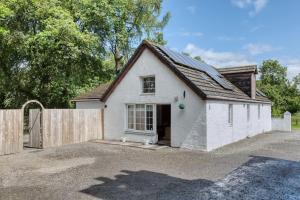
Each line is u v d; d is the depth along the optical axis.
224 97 13.90
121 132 15.97
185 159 10.64
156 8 29.97
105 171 8.75
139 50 14.84
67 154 11.80
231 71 19.83
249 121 18.67
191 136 12.88
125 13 27.25
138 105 15.27
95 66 25.38
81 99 19.20
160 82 14.05
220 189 6.82
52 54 21.03
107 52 27.59
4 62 22.41
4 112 11.86
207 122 12.46
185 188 6.91
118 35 26.42
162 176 8.11
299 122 31.52
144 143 14.46
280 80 39.38
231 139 15.35
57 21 18.94
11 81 23.27
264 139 17.28
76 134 15.33
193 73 14.35
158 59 14.10
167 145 14.01
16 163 10.02
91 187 7.02
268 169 8.98
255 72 19.64
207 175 8.20
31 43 19.77
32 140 13.91
